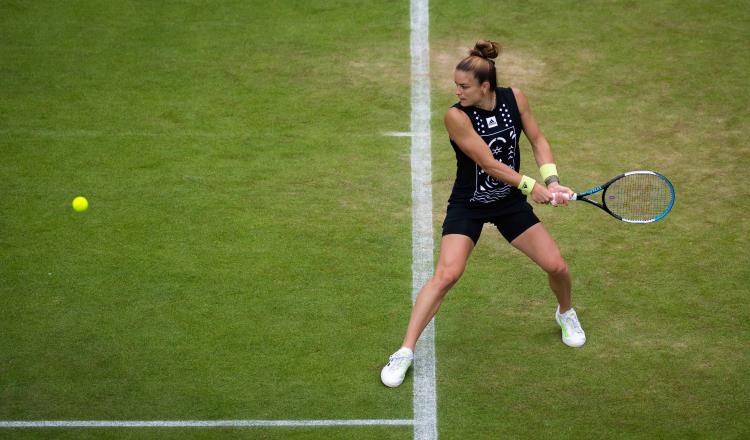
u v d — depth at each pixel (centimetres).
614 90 2636
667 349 1736
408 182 2267
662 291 1889
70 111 2558
